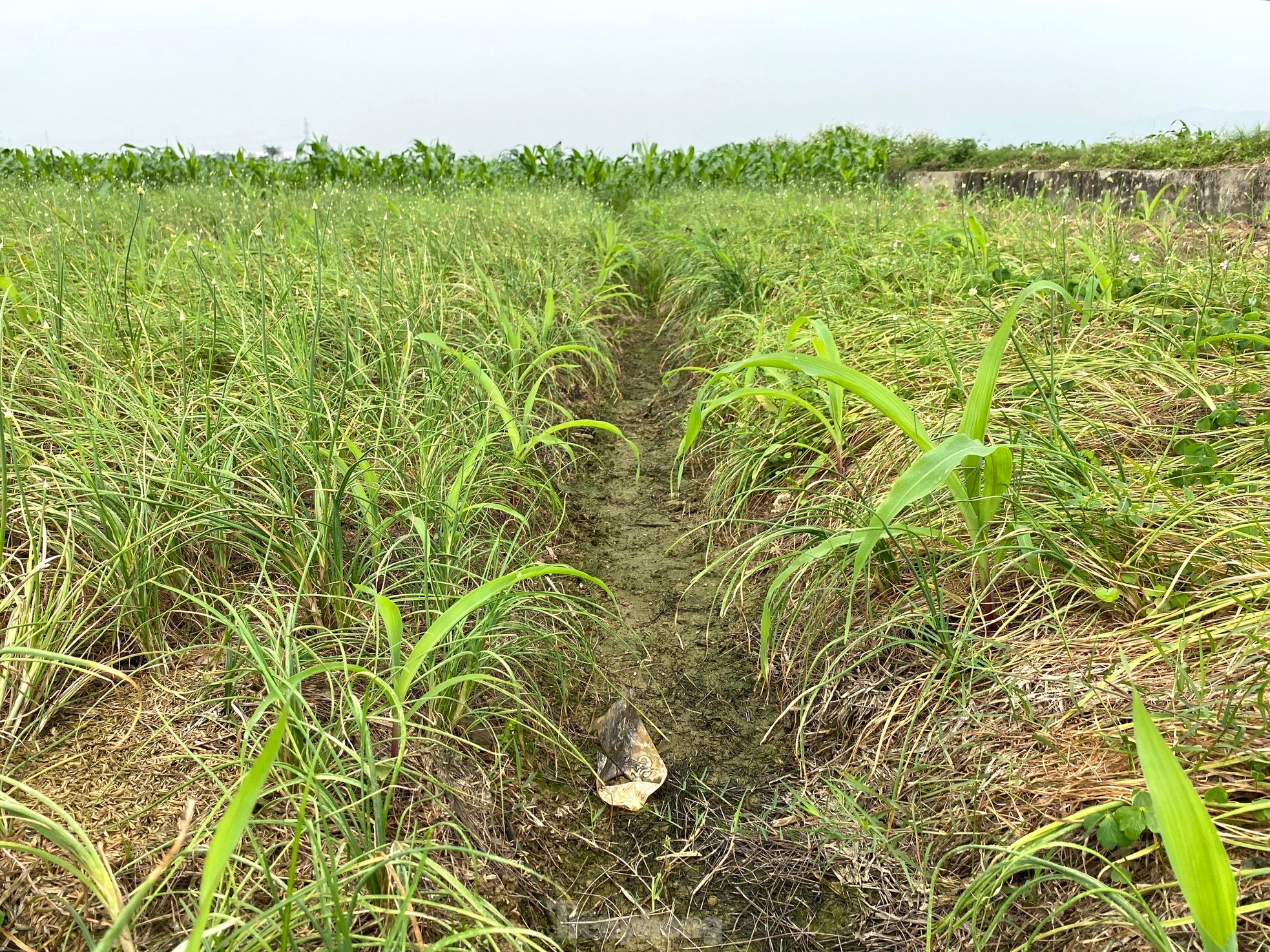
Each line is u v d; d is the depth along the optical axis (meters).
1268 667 1.81
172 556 2.41
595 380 5.44
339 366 3.53
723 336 5.17
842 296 4.92
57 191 7.41
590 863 2.10
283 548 2.44
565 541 3.58
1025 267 4.68
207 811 1.73
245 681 2.13
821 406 3.54
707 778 2.37
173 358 3.45
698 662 2.85
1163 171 8.38
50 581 2.23
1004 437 2.75
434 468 3.06
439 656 2.25
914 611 2.47
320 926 1.41
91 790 1.76
